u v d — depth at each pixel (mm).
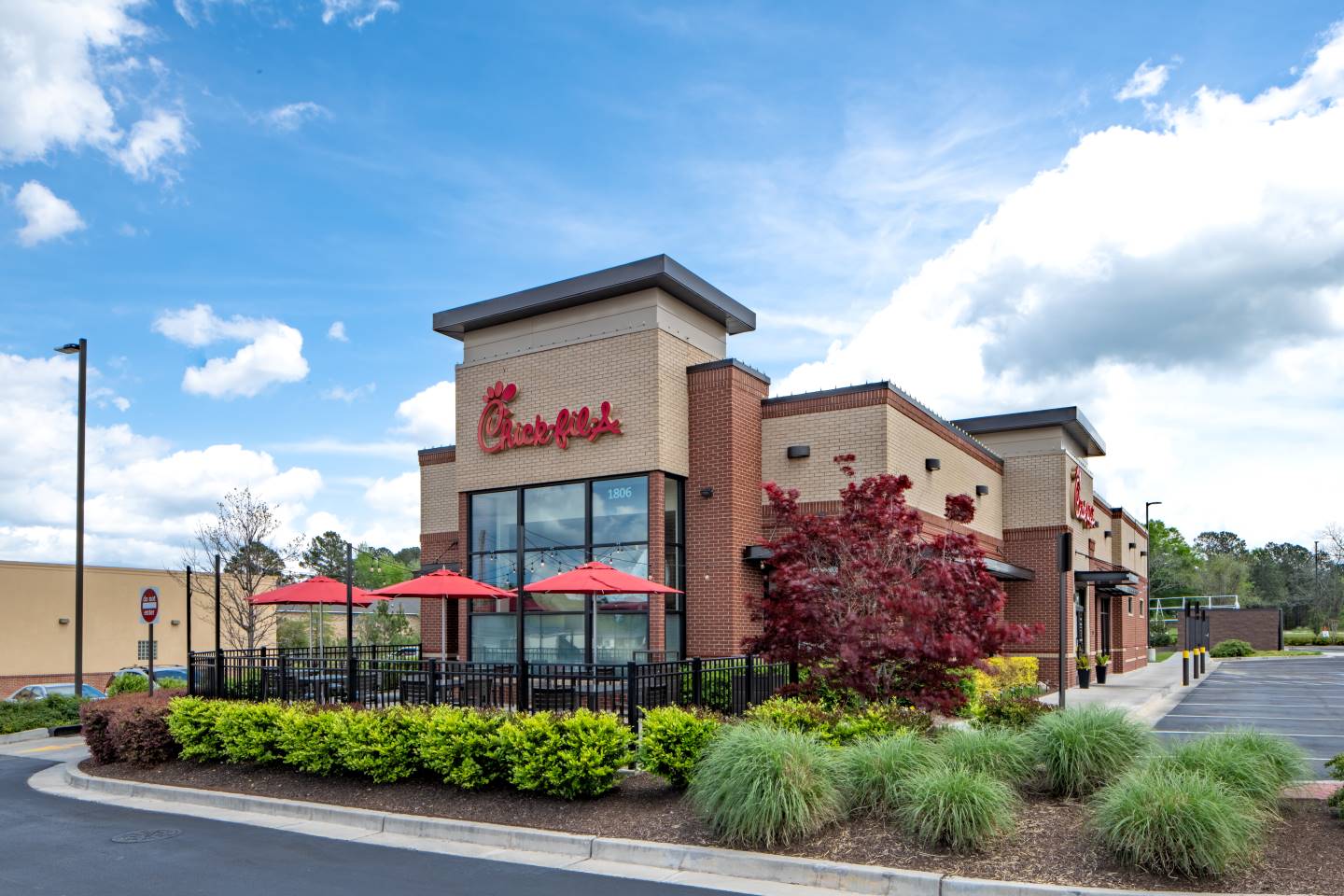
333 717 12477
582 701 16219
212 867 9023
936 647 12195
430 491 26016
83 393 23297
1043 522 29172
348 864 9055
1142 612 49250
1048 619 28859
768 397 21688
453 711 11828
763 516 21031
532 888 8117
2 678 34656
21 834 10672
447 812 10727
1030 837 8508
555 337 21531
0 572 35000
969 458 26438
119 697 16766
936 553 14023
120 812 11992
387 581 56344
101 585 37969
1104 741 9734
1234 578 90688
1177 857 7535
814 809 8828
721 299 21594
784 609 13328
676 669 14461
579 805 10398
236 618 33688
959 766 9000
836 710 12281
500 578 21609
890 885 7816
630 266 20094
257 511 34562
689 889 8070
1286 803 9328
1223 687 31984
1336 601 88438
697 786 9562
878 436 20031
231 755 13508
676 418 20297
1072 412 29547
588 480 20500
